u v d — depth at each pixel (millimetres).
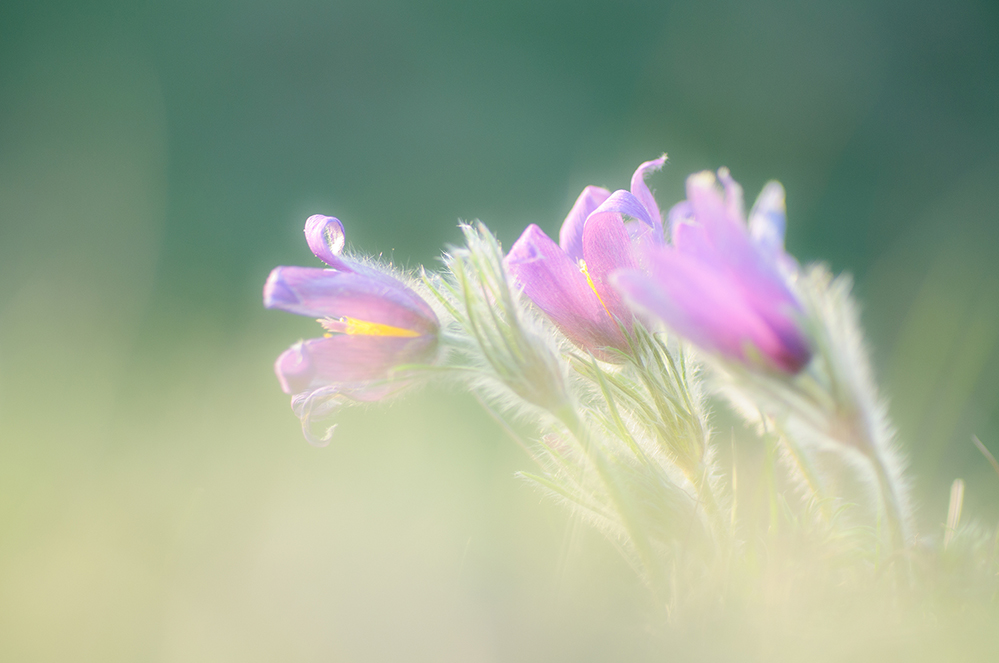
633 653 602
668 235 632
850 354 596
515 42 2588
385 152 2420
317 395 631
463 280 612
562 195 2275
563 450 617
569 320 625
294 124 2498
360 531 838
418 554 767
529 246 625
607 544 630
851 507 617
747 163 2262
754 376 585
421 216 2232
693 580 596
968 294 773
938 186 1986
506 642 630
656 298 580
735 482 608
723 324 581
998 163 2004
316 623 734
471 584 729
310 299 613
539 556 741
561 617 618
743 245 578
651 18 2521
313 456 1050
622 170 2293
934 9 2406
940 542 602
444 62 2600
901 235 1811
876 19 2414
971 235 1626
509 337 611
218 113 2496
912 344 764
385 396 626
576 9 2586
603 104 2480
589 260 623
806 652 583
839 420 589
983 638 581
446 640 709
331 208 2219
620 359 625
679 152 2322
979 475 767
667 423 619
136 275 1750
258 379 1288
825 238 1914
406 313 618
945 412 752
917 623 585
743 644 585
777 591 589
